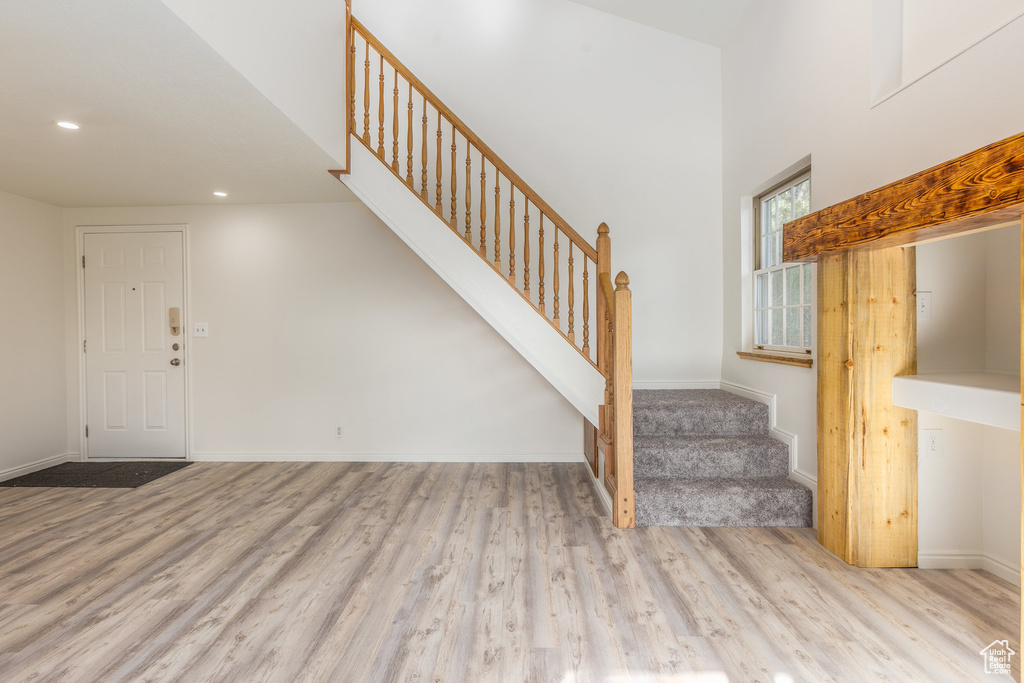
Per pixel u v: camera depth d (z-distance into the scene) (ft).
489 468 14.64
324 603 7.43
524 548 9.22
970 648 6.21
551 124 15.40
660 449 11.07
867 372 8.18
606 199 15.39
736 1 13.05
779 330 12.73
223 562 8.73
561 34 15.37
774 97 11.81
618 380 10.06
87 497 12.21
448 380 15.34
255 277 15.48
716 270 15.34
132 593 7.72
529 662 6.11
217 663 6.10
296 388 15.52
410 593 7.69
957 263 8.10
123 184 13.15
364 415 15.48
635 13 14.80
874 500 8.29
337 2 11.35
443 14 15.42
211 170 11.94
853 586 7.72
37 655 6.26
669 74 15.29
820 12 9.93
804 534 9.71
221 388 15.61
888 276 8.06
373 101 15.28
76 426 15.74
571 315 11.98
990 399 6.07
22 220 14.40
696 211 15.31
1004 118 6.25
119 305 15.67
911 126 7.67
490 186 15.29
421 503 11.66
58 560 8.82
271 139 10.00
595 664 6.06
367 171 12.17
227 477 13.83
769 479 10.93
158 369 15.67
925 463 8.21
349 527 10.26
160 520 10.68
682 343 15.42
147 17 5.98
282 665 6.07
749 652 6.23
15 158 11.01
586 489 12.67
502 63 15.42
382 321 15.39
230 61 7.15
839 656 6.11
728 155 14.69
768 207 13.43
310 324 15.48
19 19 5.99
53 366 15.29
